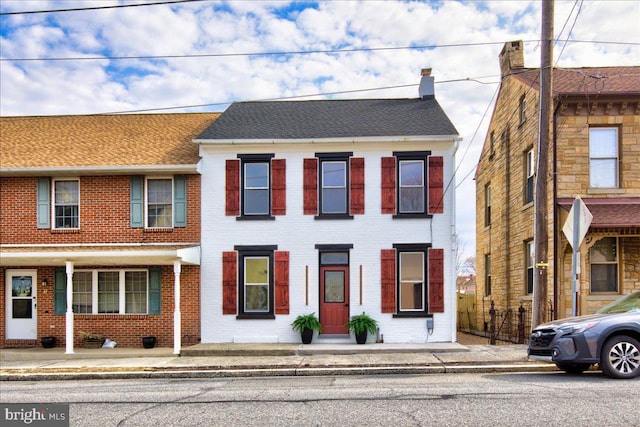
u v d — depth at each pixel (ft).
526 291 57.52
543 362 38.01
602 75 55.47
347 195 52.80
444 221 51.49
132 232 53.21
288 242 52.34
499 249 67.31
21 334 53.16
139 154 54.75
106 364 42.91
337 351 46.11
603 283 48.98
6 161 53.98
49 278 53.26
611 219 44.55
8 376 39.19
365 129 53.47
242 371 38.93
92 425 23.25
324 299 52.37
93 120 65.62
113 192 53.62
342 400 26.89
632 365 31.19
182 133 60.44
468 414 23.21
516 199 60.59
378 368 38.24
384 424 22.03
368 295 51.52
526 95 56.85
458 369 37.24
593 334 31.14
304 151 52.80
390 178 52.06
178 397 29.22
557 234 48.06
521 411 23.45
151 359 45.34
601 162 49.34
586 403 24.62
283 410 25.05
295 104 61.87
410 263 52.19
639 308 33.47
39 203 53.62
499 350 45.03
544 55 39.86
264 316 51.88
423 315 50.88
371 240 51.88
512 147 62.34
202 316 52.24
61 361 45.21
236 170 53.06
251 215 52.90
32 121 65.92
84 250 49.08
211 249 52.75
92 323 52.70
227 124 56.29
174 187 53.36
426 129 52.49
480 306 76.33
